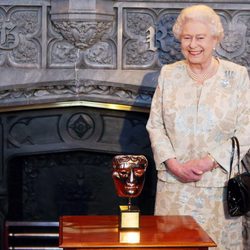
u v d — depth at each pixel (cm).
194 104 383
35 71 470
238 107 385
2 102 472
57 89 472
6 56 470
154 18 467
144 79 468
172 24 466
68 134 493
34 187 510
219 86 383
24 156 502
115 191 511
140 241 301
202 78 385
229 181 371
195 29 375
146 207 504
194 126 381
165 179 386
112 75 469
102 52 469
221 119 380
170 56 468
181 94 385
